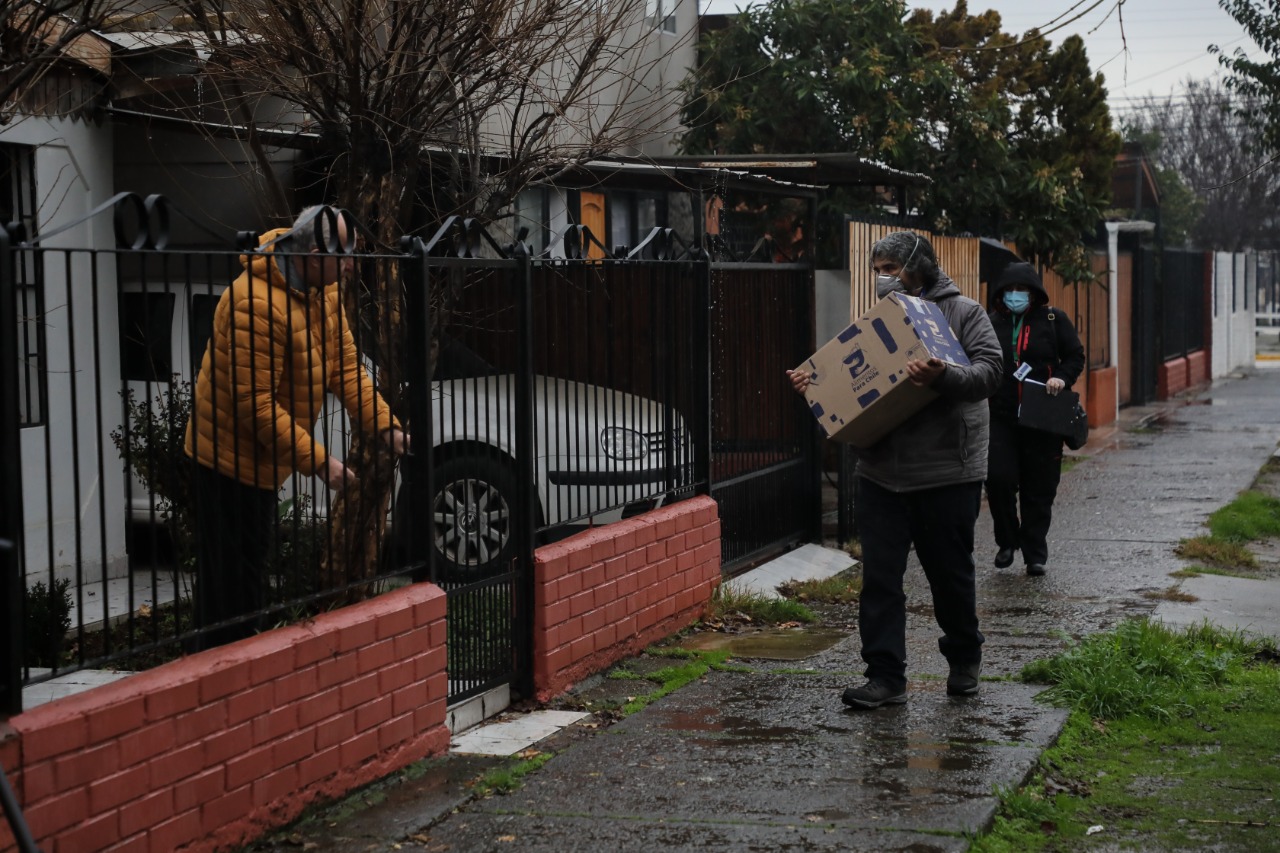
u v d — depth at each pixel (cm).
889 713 604
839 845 443
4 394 372
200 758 430
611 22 764
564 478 673
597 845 452
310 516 560
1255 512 1206
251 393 477
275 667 462
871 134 1434
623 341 725
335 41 636
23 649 383
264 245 498
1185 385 2698
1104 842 463
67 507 779
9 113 584
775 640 760
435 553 561
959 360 587
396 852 452
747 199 1354
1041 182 1550
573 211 1128
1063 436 923
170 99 825
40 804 375
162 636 493
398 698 527
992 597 880
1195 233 4719
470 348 623
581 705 630
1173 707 619
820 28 1437
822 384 598
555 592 635
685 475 795
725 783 510
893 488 607
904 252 615
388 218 666
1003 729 575
